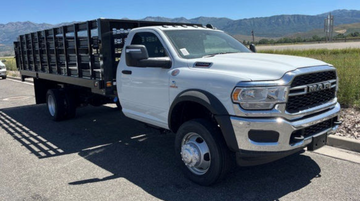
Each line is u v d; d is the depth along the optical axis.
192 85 4.17
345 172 4.46
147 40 5.27
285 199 3.78
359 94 7.83
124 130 7.20
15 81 19.69
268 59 4.17
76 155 5.60
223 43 5.50
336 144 5.46
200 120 4.09
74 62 6.88
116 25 6.16
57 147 6.10
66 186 4.32
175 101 4.40
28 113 9.54
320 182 4.18
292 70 3.64
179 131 4.36
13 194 4.13
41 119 8.63
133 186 4.27
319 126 4.08
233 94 3.63
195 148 4.14
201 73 4.12
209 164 4.05
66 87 8.30
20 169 4.99
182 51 4.76
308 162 4.86
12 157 5.57
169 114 4.61
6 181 4.54
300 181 4.24
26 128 7.67
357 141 5.21
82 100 8.12
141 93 5.20
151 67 4.80
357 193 3.86
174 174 4.63
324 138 4.11
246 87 3.56
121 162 5.18
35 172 4.85
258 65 3.87
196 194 3.98
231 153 4.01
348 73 8.57
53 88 8.96
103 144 6.20
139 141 6.32
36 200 3.95
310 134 3.95
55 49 7.51
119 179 4.51
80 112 9.33
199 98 3.97
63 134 7.02
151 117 5.16
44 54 8.24
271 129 3.54
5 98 12.86
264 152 3.60
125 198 3.93
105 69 5.94
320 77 4.02
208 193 3.99
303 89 3.72
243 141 3.64
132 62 4.58
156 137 6.56
